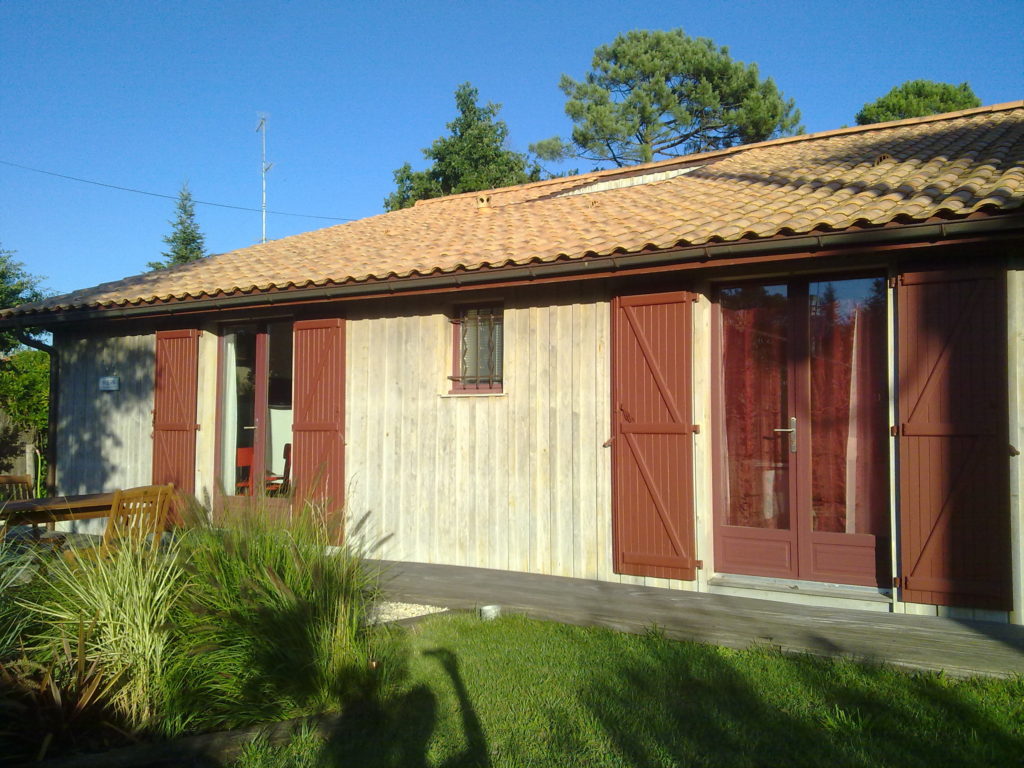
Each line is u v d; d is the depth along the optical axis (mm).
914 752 3736
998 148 7512
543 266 7184
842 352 6629
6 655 4496
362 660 4719
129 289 10258
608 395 7258
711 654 5074
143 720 4223
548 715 4262
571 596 6512
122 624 4492
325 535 5555
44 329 11188
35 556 5203
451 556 8016
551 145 32688
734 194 8188
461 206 13297
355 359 8773
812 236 5953
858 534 6473
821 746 3822
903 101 33438
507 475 7742
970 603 5613
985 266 5668
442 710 4363
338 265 9000
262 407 9891
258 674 4477
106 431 10586
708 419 6918
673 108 31938
